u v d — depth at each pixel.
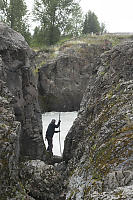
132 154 3.68
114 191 3.18
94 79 8.52
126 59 7.22
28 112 8.20
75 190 4.56
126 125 4.53
